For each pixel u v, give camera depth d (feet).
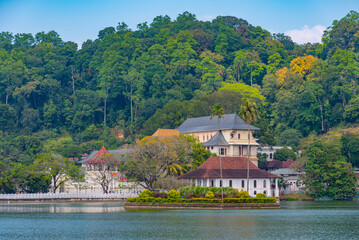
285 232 394.93
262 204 572.10
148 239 371.97
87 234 394.93
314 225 430.20
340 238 369.50
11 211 568.00
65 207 616.39
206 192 586.86
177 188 646.33
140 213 524.52
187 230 405.39
